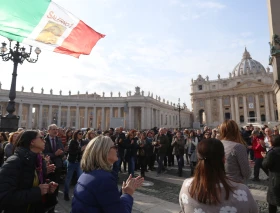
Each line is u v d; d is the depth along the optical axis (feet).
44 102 242.99
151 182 35.35
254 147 36.55
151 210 22.61
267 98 322.14
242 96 344.69
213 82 370.94
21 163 11.10
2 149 22.77
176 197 27.12
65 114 294.46
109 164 9.29
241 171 13.19
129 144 39.55
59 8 20.58
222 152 8.21
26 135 12.34
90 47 23.86
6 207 10.78
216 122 346.13
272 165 17.61
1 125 53.21
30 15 19.44
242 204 7.22
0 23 18.54
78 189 8.36
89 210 7.77
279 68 41.96
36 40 20.86
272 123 84.17
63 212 22.11
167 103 365.40
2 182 10.18
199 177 7.91
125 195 9.59
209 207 7.36
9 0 18.25
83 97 280.51
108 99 275.80
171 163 55.98
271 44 44.52
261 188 30.99
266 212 21.67
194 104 380.17
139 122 298.76
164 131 43.42
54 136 26.66
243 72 450.30
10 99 54.44
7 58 54.39
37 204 12.09
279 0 43.70
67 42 22.52
